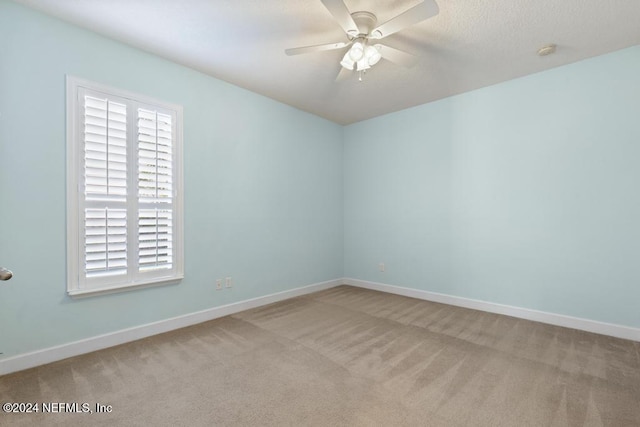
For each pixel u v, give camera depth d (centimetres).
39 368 209
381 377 200
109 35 240
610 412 164
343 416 162
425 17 177
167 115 276
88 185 232
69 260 224
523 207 313
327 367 213
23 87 207
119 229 247
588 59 276
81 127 229
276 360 223
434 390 185
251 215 350
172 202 281
